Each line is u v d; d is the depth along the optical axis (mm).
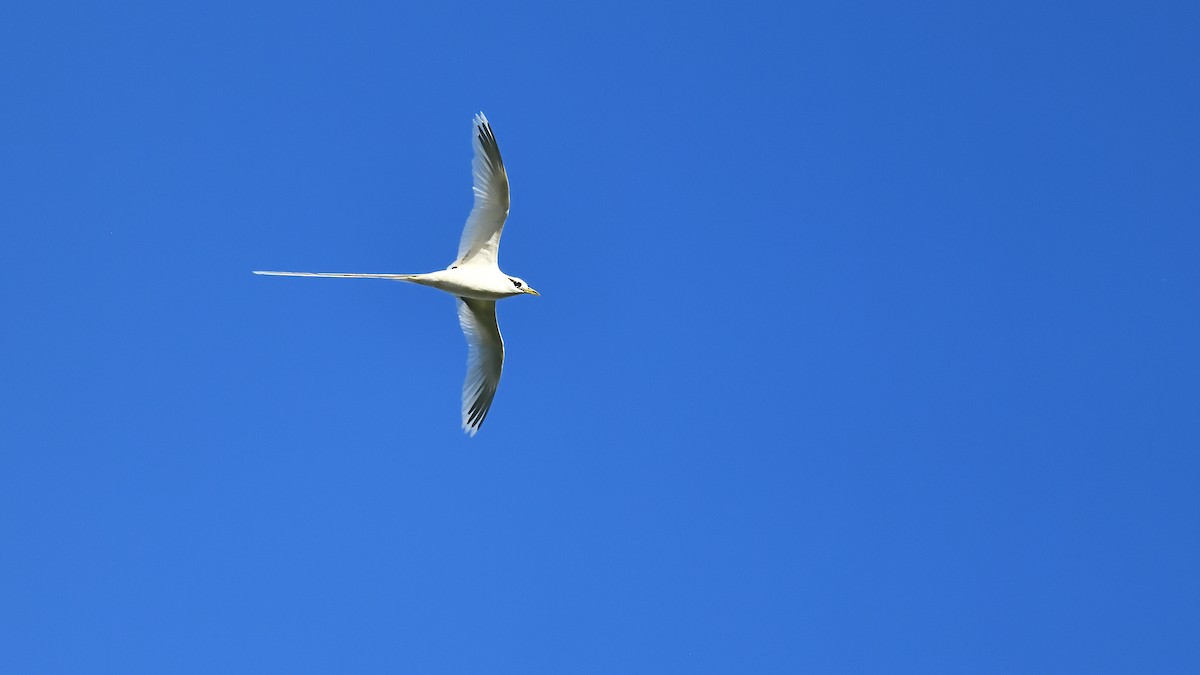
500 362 23688
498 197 21031
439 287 21234
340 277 20625
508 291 21469
